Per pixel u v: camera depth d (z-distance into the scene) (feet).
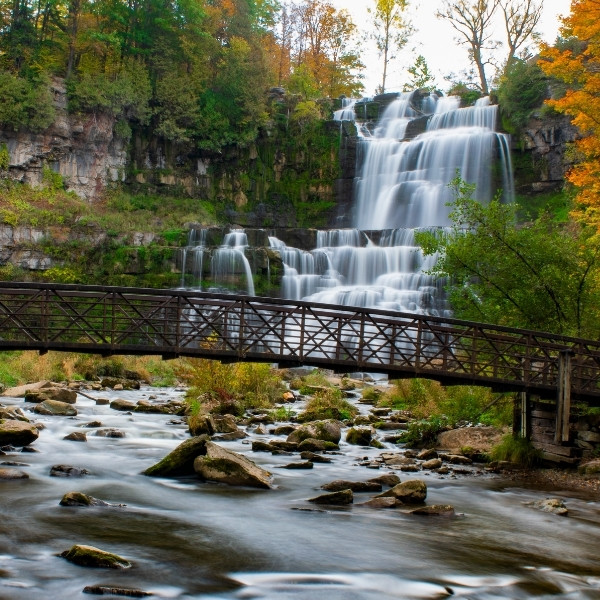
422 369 57.82
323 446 60.85
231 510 39.55
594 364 64.13
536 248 65.77
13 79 170.81
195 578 28.40
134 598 25.90
